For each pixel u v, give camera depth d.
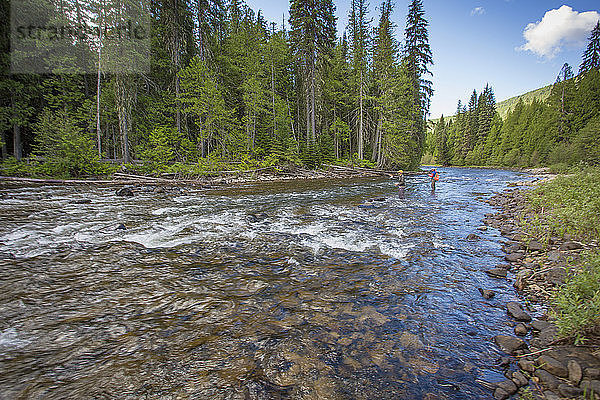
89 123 25.80
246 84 27.66
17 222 8.00
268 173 26.52
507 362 2.78
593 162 28.75
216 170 23.50
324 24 28.69
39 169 17.39
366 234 7.64
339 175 28.69
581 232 6.20
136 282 4.47
